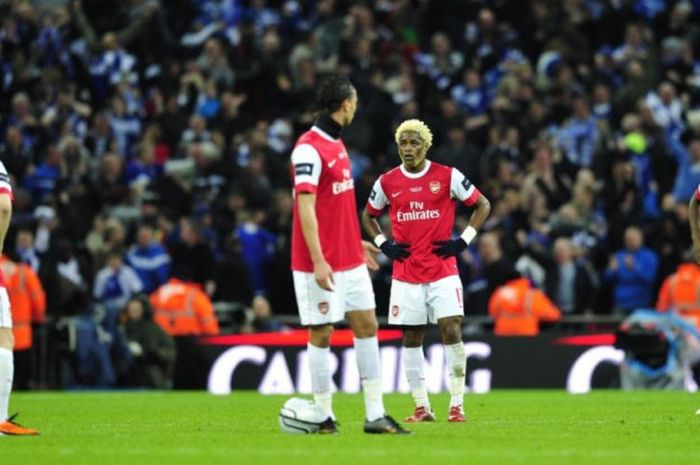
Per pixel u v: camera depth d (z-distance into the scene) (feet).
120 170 293.84
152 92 329.11
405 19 351.87
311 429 118.32
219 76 325.62
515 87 312.91
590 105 311.68
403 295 142.00
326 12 347.15
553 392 228.22
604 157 290.97
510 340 241.35
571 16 345.72
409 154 140.87
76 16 338.13
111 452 102.58
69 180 291.79
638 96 312.09
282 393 238.68
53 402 197.36
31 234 259.39
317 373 117.60
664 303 246.27
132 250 268.21
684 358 237.66
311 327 116.67
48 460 97.25
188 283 258.16
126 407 180.96
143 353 248.73
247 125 311.68
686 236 265.95
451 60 346.74
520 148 298.76
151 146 302.25
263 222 279.69
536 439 115.75
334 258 114.62
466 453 101.40
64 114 310.45
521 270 262.26
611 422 141.49
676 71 321.11
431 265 141.38
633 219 274.36
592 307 257.96
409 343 143.84
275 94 324.39
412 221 142.10
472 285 254.88
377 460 96.02
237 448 105.29
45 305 254.68
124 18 344.08
